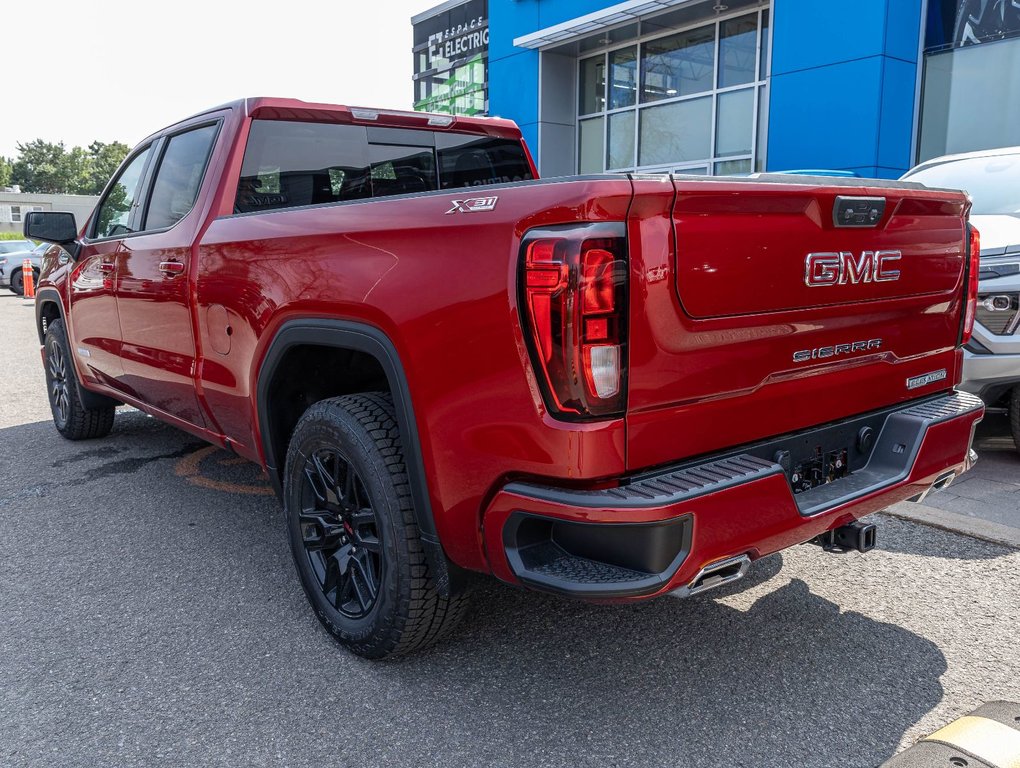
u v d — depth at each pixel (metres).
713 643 2.80
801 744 2.25
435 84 17.45
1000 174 5.52
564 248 1.85
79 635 2.91
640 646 2.79
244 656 2.76
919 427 2.56
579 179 1.88
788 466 2.35
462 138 4.19
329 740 2.30
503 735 2.31
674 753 2.22
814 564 3.43
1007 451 5.02
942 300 2.76
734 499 2.01
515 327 1.94
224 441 3.54
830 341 2.38
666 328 1.95
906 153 9.62
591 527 1.91
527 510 2.00
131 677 2.63
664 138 12.80
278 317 2.74
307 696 2.51
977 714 1.99
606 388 1.89
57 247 5.37
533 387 1.94
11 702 2.50
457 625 2.60
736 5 11.23
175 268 3.48
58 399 5.63
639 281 1.89
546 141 13.97
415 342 2.20
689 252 1.96
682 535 1.94
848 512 2.33
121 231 4.40
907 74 9.40
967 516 3.88
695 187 1.92
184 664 2.71
